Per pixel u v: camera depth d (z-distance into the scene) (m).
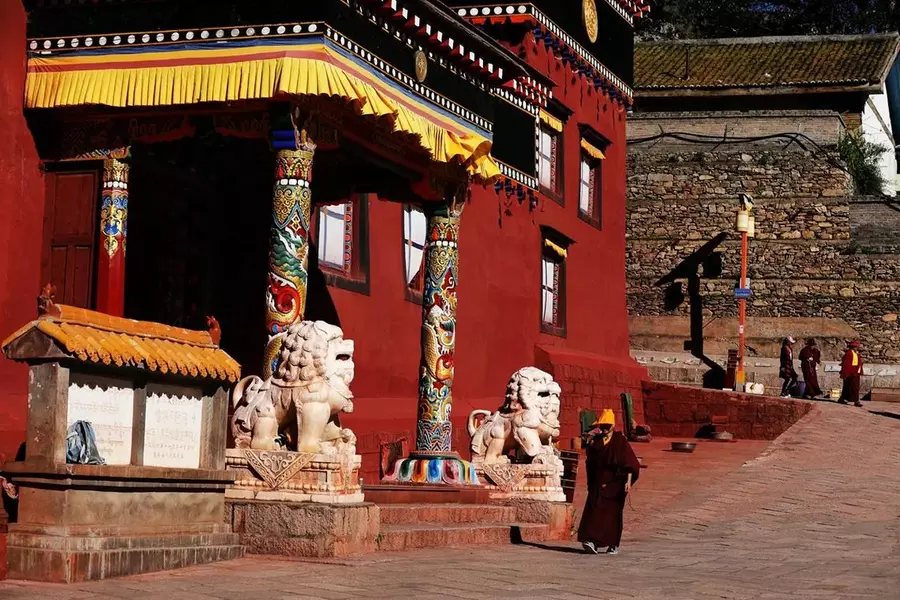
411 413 21.14
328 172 17.59
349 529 12.88
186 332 12.44
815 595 11.81
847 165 42.62
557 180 28.48
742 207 38.84
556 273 28.56
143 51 14.26
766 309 41.28
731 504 20.28
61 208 14.94
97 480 10.99
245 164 18.20
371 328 20.67
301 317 13.88
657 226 42.31
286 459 12.90
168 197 17.28
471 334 24.08
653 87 44.22
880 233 42.03
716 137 42.28
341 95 13.82
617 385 31.03
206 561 12.00
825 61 44.81
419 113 16.02
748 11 57.97
